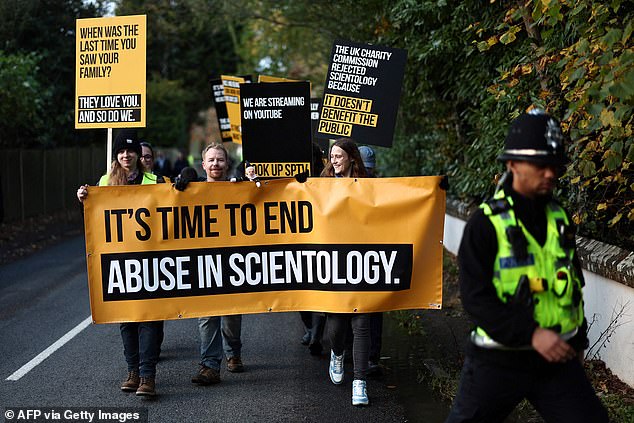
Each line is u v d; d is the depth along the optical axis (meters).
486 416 3.60
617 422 5.39
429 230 6.25
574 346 3.52
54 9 22.00
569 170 6.47
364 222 6.28
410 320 9.06
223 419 5.83
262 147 7.20
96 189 6.38
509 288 3.45
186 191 6.42
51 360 7.53
